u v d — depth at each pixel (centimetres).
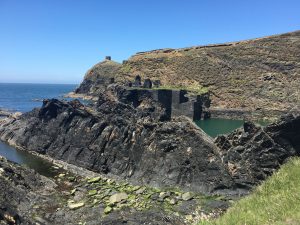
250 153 4284
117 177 4903
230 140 4494
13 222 3059
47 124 6844
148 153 4862
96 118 5972
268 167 4169
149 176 4622
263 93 17800
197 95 16200
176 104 15612
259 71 18838
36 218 3366
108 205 3678
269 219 1377
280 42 19650
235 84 18712
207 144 4484
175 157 4588
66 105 6662
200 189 4212
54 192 4134
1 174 3994
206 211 3509
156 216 3381
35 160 5991
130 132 5297
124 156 5131
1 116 12006
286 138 4172
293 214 1334
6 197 3606
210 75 19612
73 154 5753
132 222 3256
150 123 5131
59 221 3344
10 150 6744
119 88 15075
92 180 4644
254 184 4116
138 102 14838
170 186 4388
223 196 4028
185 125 4784
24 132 7150
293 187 1623
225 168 4269
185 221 3262
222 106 17950
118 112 6831
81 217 3428
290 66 18325
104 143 5484
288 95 17288
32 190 4044
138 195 4028
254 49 19900
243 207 1638
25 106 17775
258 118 16300
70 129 6269
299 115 4128
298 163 1858
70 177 4828
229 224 1464
